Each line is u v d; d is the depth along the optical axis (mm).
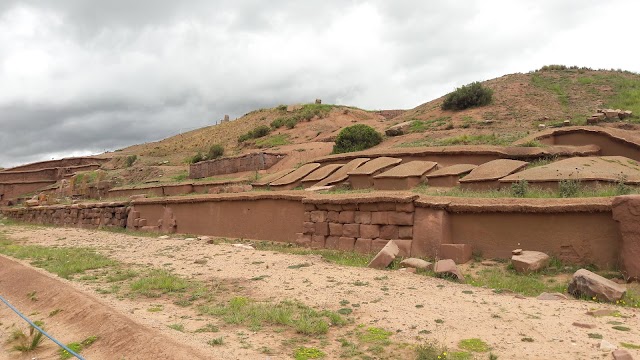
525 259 9453
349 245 13141
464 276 9539
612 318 6406
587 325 6004
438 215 11367
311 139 44750
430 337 5781
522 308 7020
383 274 9781
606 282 7602
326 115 56688
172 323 6609
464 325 6230
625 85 33000
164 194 32969
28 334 7055
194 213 20703
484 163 17578
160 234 21344
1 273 11297
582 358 4961
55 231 25094
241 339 5859
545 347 5320
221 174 36531
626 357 4754
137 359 5254
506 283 8750
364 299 7742
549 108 30906
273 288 8734
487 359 5012
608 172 13711
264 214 16953
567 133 19891
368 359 5160
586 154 17875
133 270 11289
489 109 32438
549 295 7762
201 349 5223
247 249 14008
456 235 11430
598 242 9383
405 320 6516
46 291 8922
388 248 11016
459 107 34500
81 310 7344
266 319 6707
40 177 60312
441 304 7324
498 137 23375
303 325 6215
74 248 16266
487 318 6520
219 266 11367
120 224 25625
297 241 14867
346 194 13727
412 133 30453
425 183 17062
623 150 17906
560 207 9805
